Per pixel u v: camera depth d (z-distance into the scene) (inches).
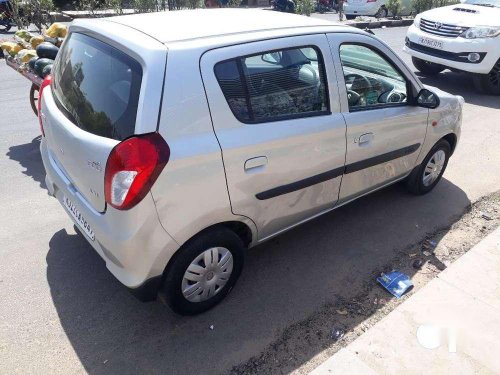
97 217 94.8
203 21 109.0
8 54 210.5
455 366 96.0
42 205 157.0
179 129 90.0
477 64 286.7
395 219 154.2
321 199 125.3
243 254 112.0
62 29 210.4
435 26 305.3
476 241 142.8
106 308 112.7
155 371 96.0
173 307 104.3
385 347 100.4
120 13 477.1
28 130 222.7
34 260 128.7
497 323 107.3
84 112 97.8
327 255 135.1
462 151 209.8
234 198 100.5
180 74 90.0
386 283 122.4
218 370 96.7
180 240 95.2
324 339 105.0
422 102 139.6
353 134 123.6
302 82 112.0
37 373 94.6
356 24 594.2
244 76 99.7
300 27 113.9
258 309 113.7
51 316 109.7
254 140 100.3
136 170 85.4
